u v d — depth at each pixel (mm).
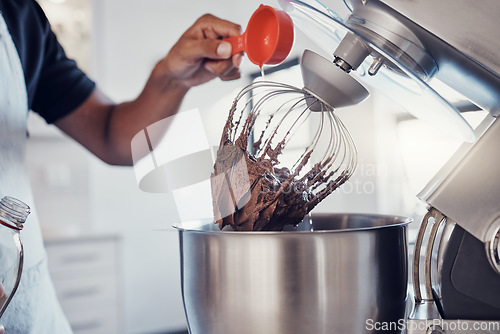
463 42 394
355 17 431
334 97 431
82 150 2850
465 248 431
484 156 413
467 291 433
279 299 402
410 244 643
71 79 910
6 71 704
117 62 2881
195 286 443
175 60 691
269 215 478
